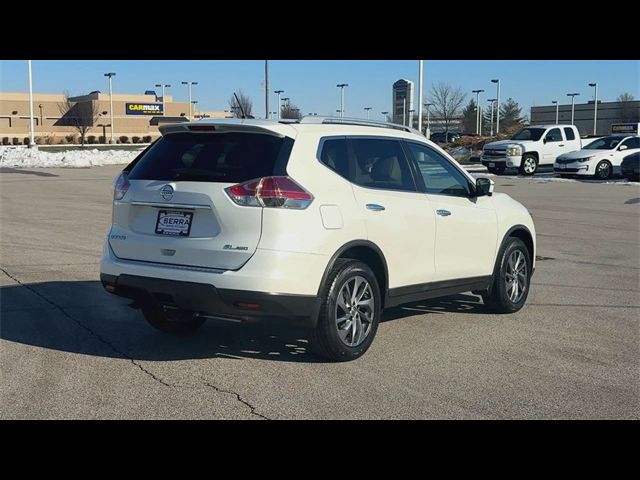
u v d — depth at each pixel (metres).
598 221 16.31
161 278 5.63
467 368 5.88
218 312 5.53
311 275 5.53
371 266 6.23
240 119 5.99
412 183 6.68
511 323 7.44
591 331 7.13
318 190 5.68
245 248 5.39
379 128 6.66
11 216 15.77
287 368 5.78
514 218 7.88
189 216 5.66
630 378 5.68
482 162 32.09
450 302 8.44
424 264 6.65
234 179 5.52
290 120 6.00
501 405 5.05
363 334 6.05
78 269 9.84
